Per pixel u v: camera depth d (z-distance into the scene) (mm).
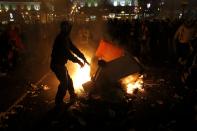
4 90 11430
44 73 14758
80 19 69438
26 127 7547
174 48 15812
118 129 7156
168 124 7285
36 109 8938
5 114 8469
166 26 18500
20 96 10484
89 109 8469
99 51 10523
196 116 7648
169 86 11055
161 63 16000
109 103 8766
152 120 7625
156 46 18953
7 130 7375
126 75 9602
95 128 7258
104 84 9578
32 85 11898
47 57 20672
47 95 10539
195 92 9938
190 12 35656
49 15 62469
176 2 48344
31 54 21891
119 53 10273
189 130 6945
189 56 11422
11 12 62125
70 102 9297
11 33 16391
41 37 28359
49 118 8086
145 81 11906
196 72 10789
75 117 7895
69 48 9016
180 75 12312
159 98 9531
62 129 7297
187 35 13344
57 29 35625
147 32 18641
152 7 63625
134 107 8695
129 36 20703
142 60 16984
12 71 15422
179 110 8281
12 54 16141
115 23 24859
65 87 8969
